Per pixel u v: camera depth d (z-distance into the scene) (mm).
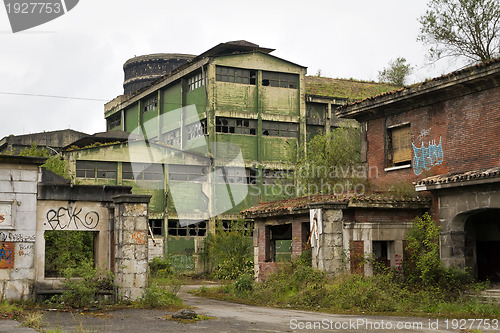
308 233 21438
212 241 39031
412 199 19203
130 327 12195
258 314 15289
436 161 20000
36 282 16125
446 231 18188
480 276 19188
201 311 15828
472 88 18750
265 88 46156
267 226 23812
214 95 44250
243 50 47000
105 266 17031
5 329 11461
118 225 16391
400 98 20953
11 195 15898
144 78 57594
